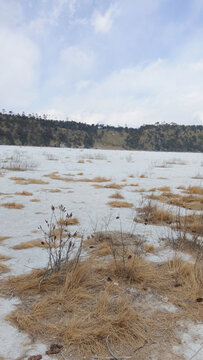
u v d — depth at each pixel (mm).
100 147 142875
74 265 3037
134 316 2248
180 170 17328
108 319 2199
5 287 2717
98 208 6539
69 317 2264
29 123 130625
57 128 141500
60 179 11516
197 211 6469
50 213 5902
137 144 155625
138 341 2014
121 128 174000
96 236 4359
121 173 14844
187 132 164000
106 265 3271
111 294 2654
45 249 3799
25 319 2172
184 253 3801
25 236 4328
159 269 3238
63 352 1870
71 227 4910
